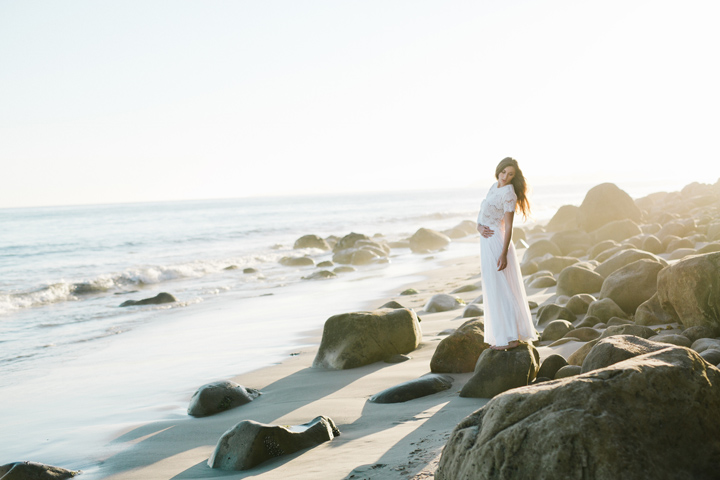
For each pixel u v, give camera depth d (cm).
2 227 5166
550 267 1382
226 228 4581
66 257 2820
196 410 630
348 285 1734
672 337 572
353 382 676
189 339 1081
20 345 1122
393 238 3575
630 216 2069
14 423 648
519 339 558
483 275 566
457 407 518
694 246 1352
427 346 817
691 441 268
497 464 268
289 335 1049
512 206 545
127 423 617
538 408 274
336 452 446
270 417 576
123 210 10812
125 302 1591
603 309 782
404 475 366
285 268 2339
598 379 276
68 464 509
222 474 445
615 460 248
